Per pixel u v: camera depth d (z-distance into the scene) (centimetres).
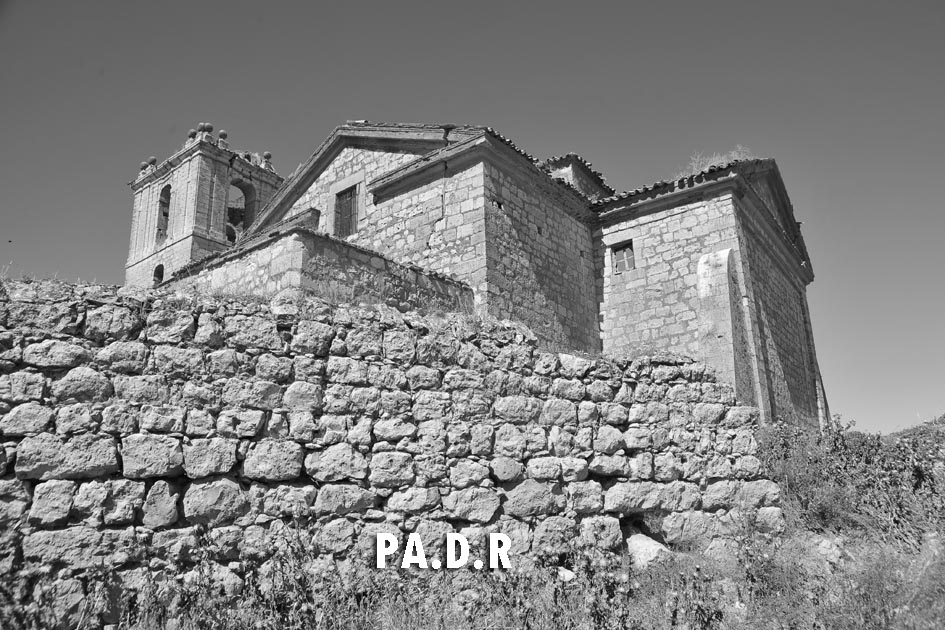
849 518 929
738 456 943
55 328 605
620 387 905
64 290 621
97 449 592
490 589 688
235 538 633
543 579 715
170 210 3900
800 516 954
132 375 626
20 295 602
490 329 845
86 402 600
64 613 547
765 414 1767
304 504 670
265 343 695
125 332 632
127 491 597
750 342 1827
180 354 650
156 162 4216
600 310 2050
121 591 573
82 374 603
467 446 773
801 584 721
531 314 1756
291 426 684
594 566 689
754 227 2062
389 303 1467
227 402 661
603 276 2072
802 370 2344
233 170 3991
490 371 817
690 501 892
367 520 700
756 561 752
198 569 600
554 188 1947
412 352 773
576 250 2028
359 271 1430
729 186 1891
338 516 684
